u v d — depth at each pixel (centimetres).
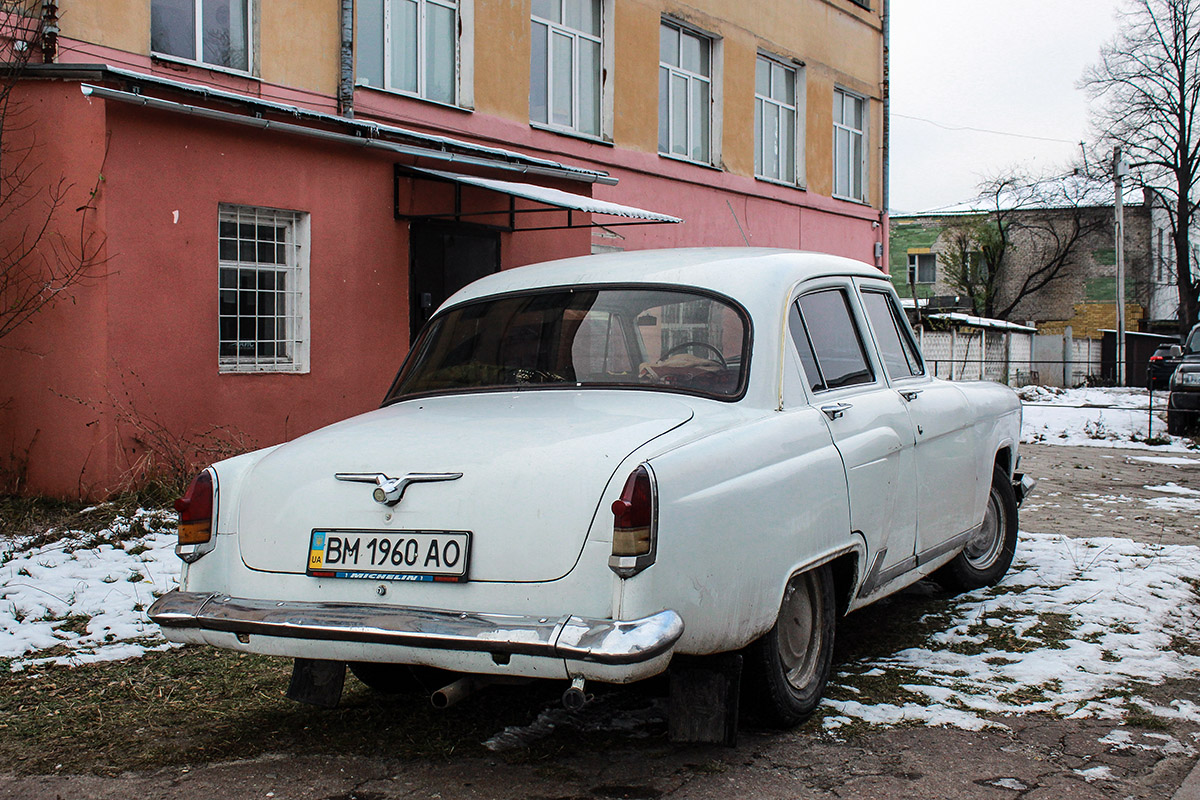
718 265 439
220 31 964
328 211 964
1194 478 1181
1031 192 4612
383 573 340
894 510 461
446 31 1191
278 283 942
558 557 322
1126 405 2531
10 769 363
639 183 1493
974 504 570
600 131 1429
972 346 3312
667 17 1543
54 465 792
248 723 408
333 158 966
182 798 337
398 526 343
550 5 1348
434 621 321
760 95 1802
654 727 400
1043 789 344
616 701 429
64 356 788
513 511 330
